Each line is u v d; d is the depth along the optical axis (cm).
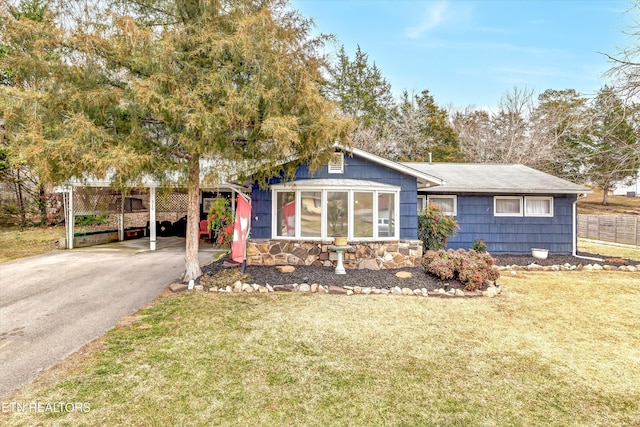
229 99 529
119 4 583
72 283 704
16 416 281
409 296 659
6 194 1667
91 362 374
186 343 427
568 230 1166
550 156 2592
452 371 376
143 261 935
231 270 741
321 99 587
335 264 822
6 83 761
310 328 487
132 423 276
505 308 604
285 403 309
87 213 1246
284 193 845
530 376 370
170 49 514
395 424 284
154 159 558
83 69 529
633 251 1366
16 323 487
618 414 306
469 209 1156
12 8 520
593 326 523
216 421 281
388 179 872
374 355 409
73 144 473
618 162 1427
